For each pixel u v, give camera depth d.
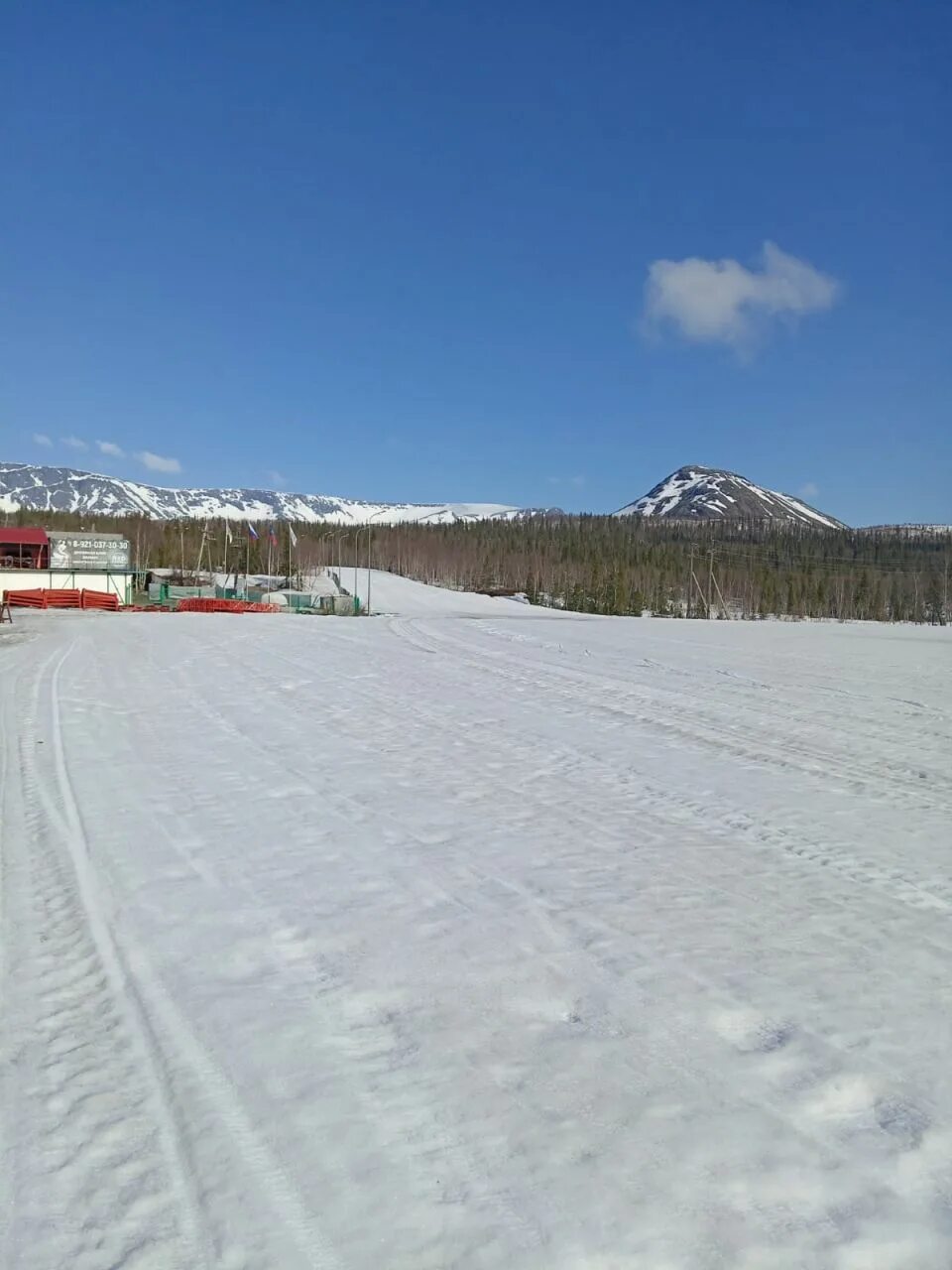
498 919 5.16
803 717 12.69
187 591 71.31
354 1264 2.46
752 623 45.62
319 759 9.73
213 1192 2.78
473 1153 2.95
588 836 6.91
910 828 7.19
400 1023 3.89
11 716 12.23
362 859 6.32
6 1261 2.50
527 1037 3.75
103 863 6.21
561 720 12.33
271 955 4.66
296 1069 3.51
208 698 14.02
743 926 5.04
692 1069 3.48
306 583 98.69
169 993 4.20
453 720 12.28
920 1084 3.37
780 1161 2.89
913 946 4.77
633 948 4.71
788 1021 3.89
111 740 10.69
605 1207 2.67
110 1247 2.55
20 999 4.14
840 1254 2.49
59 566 60.50
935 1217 2.64
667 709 13.36
